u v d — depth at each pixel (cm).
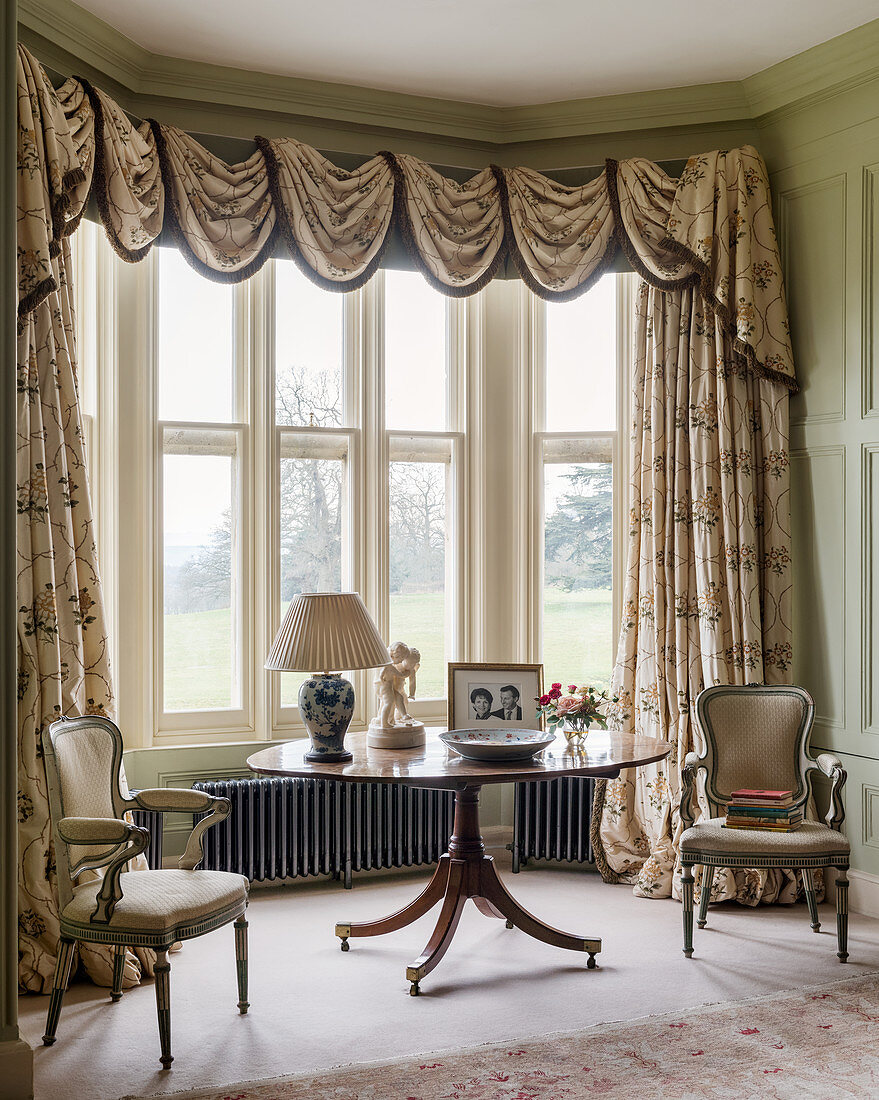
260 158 458
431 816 488
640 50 439
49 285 361
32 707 363
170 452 476
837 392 452
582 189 485
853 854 445
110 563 452
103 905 304
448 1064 296
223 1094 279
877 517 434
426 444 523
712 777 426
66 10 391
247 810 455
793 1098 274
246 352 491
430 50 439
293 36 425
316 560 505
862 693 441
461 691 418
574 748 386
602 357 522
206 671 484
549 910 438
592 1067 293
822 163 455
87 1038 319
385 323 514
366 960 383
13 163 297
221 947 399
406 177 479
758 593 465
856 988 351
